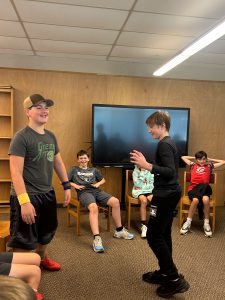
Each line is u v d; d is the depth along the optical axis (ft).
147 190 12.92
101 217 14.49
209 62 16.05
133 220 14.20
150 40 12.76
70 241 11.25
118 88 16.48
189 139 17.24
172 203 7.30
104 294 7.63
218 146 17.53
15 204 7.04
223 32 9.64
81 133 16.34
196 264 9.53
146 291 7.80
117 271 8.91
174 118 16.15
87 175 12.69
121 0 8.91
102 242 11.20
